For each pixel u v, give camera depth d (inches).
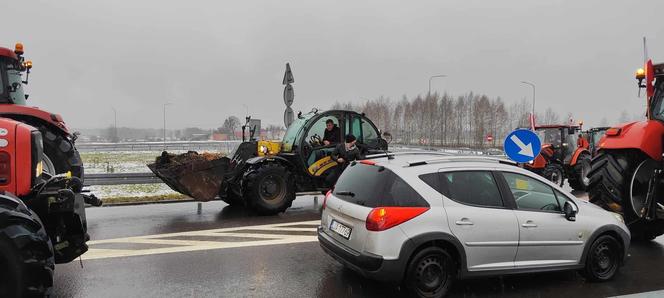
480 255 184.2
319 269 219.1
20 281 144.0
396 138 2096.5
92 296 183.0
